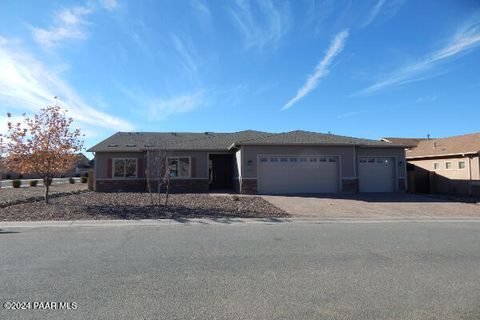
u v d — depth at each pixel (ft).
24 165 51.67
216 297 15.72
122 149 83.05
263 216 42.70
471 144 83.46
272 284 17.49
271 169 72.95
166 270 19.70
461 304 15.11
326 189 74.23
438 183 89.04
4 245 26.18
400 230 34.04
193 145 84.89
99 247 25.48
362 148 77.61
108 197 64.23
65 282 17.54
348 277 18.67
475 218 43.68
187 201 56.44
